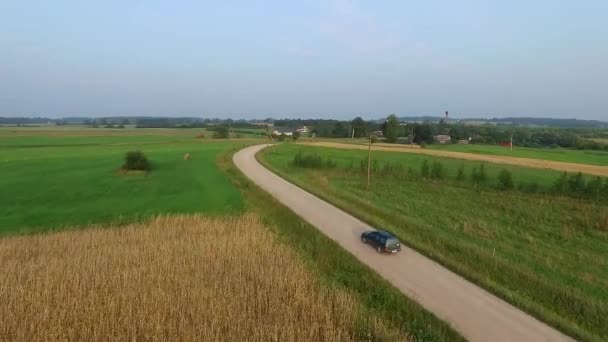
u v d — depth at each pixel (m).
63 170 59.31
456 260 24.67
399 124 137.25
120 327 14.80
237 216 33.31
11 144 110.19
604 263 26.30
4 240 26.05
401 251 26.00
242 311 15.97
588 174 70.56
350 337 15.40
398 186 55.31
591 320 18.06
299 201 39.66
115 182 50.78
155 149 94.50
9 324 14.80
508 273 22.61
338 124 169.88
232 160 73.31
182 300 16.41
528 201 46.38
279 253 22.95
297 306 16.66
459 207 42.38
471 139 165.62
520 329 16.89
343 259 24.05
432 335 16.08
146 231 27.84
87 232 27.83
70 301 16.38
